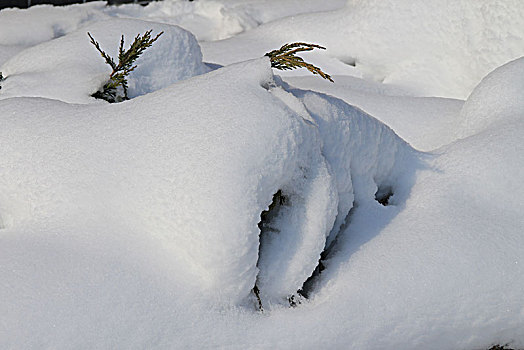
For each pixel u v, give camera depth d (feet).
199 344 7.08
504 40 14.29
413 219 8.87
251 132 7.58
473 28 15.02
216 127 7.65
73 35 12.92
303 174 8.00
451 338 7.88
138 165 7.73
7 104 9.29
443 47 15.76
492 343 8.01
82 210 7.83
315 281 8.06
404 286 7.79
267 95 8.16
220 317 7.20
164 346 6.96
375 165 9.46
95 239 7.56
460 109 12.87
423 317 7.73
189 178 7.32
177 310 7.08
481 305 7.84
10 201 8.35
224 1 22.00
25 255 7.44
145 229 7.50
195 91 8.29
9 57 15.80
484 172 9.39
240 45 17.42
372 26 16.58
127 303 6.99
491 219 8.76
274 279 7.72
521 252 8.19
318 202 7.97
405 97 13.67
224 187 7.18
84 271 7.18
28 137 8.56
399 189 9.72
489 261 8.04
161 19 21.11
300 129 7.89
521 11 14.02
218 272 7.09
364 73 16.60
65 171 8.09
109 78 11.34
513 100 11.11
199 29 20.72
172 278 7.22
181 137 7.70
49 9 20.02
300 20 18.10
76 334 6.74
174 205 7.29
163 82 11.97
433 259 8.02
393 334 7.66
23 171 8.30
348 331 7.52
